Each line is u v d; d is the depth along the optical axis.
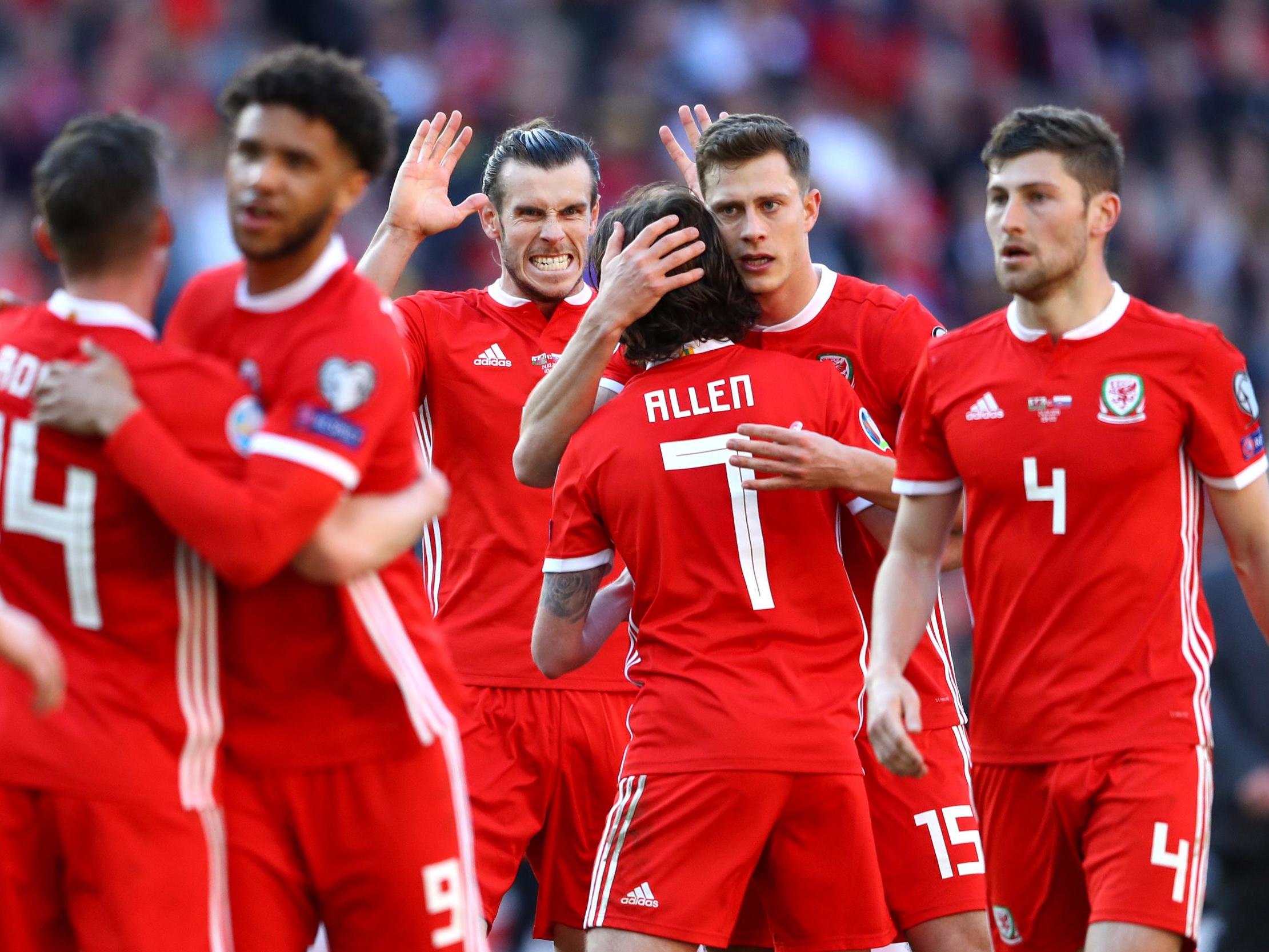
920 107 56.66
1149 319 15.17
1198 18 64.19
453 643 19.61
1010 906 15.80
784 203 17.12
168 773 12.88
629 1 54.88
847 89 56.53
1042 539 15.16
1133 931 14.45
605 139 50.00
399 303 20.12
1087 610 15.00
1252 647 21.77
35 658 12.01
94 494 12.67
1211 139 60.91
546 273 19.89
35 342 12.90
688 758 15.52
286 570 13.31
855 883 15.79
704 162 17.33
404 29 53.12
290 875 13.73
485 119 50.44
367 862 13.65
